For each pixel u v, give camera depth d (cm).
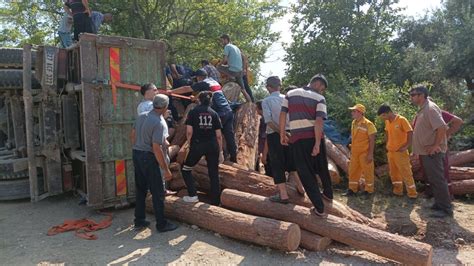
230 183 634
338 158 834
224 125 721
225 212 534
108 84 640
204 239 527
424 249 420
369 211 642
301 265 446
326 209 523
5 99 852
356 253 479
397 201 692
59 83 715
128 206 684
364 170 718
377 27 1755
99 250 498
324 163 513
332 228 474
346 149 905
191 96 780
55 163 718
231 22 1806
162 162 527
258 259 463
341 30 1756
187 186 597
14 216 651
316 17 1766
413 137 627
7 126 868
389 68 1803
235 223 506
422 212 628
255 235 484
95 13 891
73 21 840
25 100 715
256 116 866
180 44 1894
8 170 737
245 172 641
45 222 617
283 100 521
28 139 719
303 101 492
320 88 505
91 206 632
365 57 1748
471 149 960
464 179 750
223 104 726
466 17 1783
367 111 923
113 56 648
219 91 737
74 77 700
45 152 699
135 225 575
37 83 761
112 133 652
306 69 1783
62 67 698
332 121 1022
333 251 482
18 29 2058
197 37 1877
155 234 550
